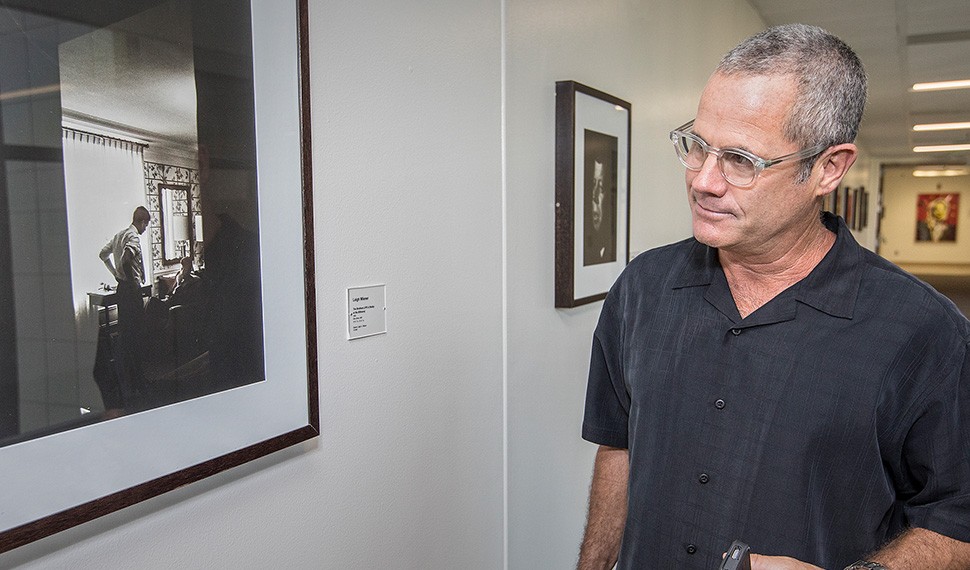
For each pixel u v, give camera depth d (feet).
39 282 2.27
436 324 4.61
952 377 2.72
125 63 2.50
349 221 3.77
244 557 3.26
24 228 2.22
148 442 2.67
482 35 4.97
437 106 4.48
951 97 20.27
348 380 3.84
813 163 2.62
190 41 2.74
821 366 2.88
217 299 2.93
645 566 3.28
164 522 2.87
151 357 2.66
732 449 3.03
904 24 13.09
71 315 2.37
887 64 16.29
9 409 2.21
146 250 2.61
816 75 2.51
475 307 5.07
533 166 5.79
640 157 8.34
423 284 4.44
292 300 3.32
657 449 3.26
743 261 3.02
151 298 2.65
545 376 6.26
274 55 3.13
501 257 5.38
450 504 4.92
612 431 3.82
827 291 2.92
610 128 7.11
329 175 3.61
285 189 3.23
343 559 3.90
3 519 2.21
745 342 3.05
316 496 3.67
